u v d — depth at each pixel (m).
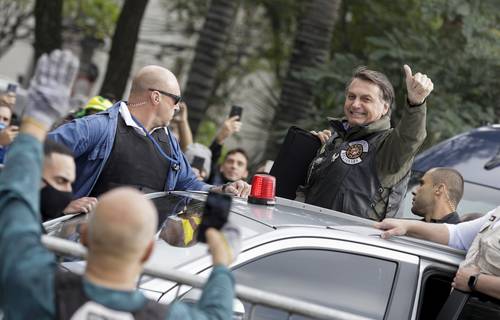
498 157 8.53
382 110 6.49
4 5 24.11
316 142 6.80
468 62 13.61
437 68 13.63
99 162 6.20
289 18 21.83
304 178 6.79
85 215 5.67
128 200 3.16
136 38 18.73
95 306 3.16
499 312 5.34
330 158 6.50
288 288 4.98
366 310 5.10
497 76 13.50
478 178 8.37
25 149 3.32
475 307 5.32
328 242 5.14
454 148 8.84
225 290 3.37
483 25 13.71
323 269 5.08
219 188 6.39
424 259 5.35
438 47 13.80
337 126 6.62
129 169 6.28
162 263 4.80
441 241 5.75
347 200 6.34
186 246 4.98
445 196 6.67
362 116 6.45
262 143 19.45
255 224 5.17
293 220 5.32
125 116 6.32
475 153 8.66
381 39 14.00
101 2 24.52
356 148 6.43
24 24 24.09
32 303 3.16
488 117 13.36
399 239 5.46
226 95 22.56
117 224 3.12
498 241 5.44
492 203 8.09
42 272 3.18
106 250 3.14
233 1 17.56
